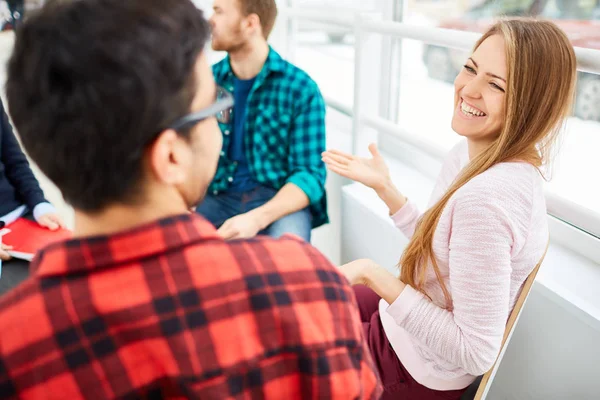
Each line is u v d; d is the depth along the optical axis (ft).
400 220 4.18
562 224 4.36
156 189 1.38
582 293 3.71
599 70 3.05
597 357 3.50
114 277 1.33
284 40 8.29
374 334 3.66
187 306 1.35
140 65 1.19
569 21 4.28
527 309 3.94
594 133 4.39
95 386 1.31
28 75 1.20
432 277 3.26
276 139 5.38
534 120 2.80
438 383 3.34
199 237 1.41
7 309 1.33
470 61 3.10
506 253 2.75
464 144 3.77
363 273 3.22
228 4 4.77
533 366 4.00
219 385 1.35
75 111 1.20
